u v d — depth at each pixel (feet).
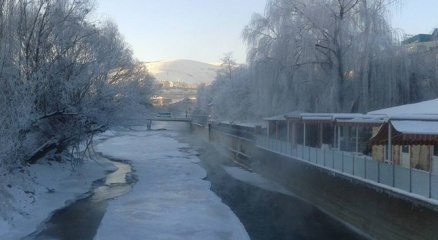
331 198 83.46
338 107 117.08
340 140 96.63
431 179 53.11
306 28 126.62
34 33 88.43
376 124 78.23
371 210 67.51
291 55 126.52
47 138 102.47
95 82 100.99
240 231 72.64
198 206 89.86
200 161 170.40
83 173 124.88
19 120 79.92
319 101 121.70
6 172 80.33
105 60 102.89
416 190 56.44
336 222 78.74
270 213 85.97
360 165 72.43
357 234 71.10
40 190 95.04
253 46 135.64
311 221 79.61
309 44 123.24
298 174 103.60
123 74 120.88
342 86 118.42
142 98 137.80
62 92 91.04
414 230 55.77
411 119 62.13
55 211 84.33
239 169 148.97
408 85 116.67
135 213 82.89
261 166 136.98
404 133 59.41
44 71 88.89
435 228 51.26
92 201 93.86
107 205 90.07
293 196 102.68
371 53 114.93
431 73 121.80
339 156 80.94
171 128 415.44
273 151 124.16
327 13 123.54
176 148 221.87
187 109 508.53
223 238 69.31
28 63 86.43
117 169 142.31
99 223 76.59
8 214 73.46
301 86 125.18
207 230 73.00
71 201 93.15
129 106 114.42
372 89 115.96
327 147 100.32
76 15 95.25
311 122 103.04
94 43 99.71
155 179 123.65
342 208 78.38
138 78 137.49
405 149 73.77
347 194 76.28
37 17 88.48
